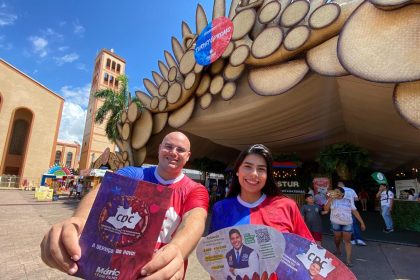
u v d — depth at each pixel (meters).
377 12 4.70
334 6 5.35
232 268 1.43
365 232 7.70
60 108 37.16
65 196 22.17
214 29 7.97
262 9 6.83
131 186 1.16
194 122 9.43
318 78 6.41
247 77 7.51
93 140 42.72
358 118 8.26
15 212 10.66
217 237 1.50
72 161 56.50
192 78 8.24
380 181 8.16
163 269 0.98
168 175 1.67
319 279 1.38
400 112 4.56
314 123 9.12
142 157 10.79
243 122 8.80
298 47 5.75
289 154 10.82
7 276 3.82
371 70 4.53
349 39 4.84
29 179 32.97
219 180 20.56
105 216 1.10
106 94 18.78
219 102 8.29
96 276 1.02
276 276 1.42
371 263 4.52
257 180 1.75
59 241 1.02
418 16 4.35
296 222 1.75
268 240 1.43
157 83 10.77
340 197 4.68
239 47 6.99
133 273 1.05
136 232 1.10
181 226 1.28
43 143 34.84
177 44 10.16
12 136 34.22
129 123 11.17
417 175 14.80
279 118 8.48
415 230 7.86
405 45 4.36
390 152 11.49
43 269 4.11
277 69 6.39
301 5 5.92
